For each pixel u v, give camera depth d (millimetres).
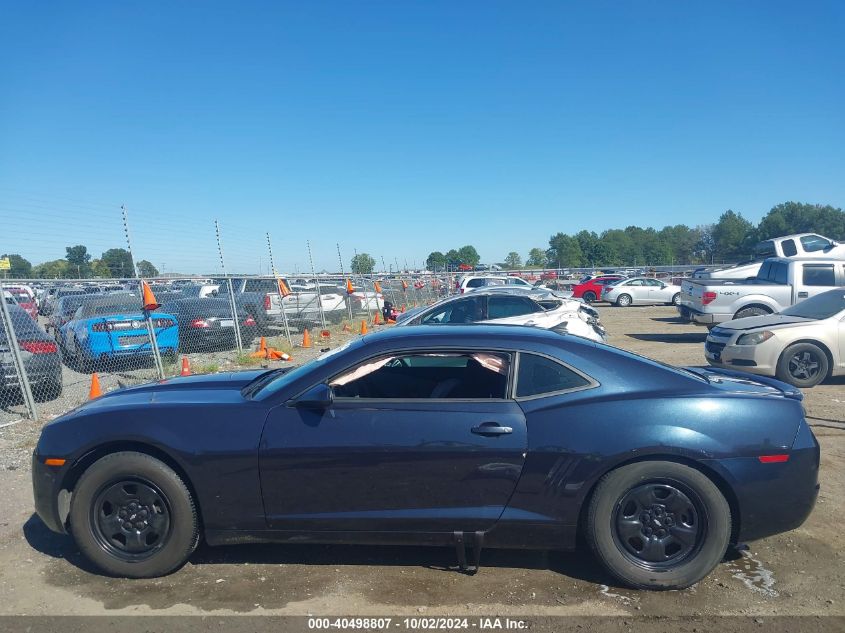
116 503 3977
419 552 4328
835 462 6031
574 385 3914
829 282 13648
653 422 3732
